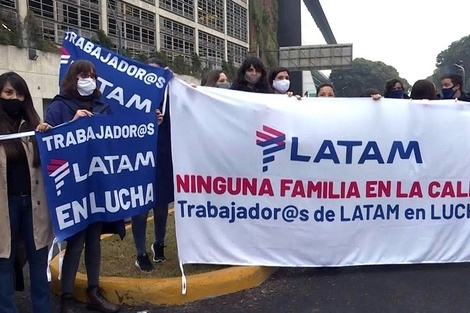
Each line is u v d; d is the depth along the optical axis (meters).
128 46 31.05
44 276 3.20
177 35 37.16
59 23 24.62
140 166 3.63
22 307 3.73
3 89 3.01
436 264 4.41
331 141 4.15
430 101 4.26
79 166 3.32
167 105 4.17
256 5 53.00
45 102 22.34
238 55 49.00
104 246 4.98
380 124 4.20
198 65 38.94
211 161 4.08
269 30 56.94
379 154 4.21
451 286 3.91
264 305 3.63
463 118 4.29
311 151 4.14
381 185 4.23
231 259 4.15
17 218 3.07
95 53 3.94
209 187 4.10
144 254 4.18
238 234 4.16
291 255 4.21
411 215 4.30
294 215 4.18
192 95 4.04
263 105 4.09
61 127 3.21
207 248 4.13
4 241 2.96
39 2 23.09
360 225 4.25
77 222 3.31
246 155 4.10
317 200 4.19
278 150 4.12
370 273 4.23
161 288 3.68
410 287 3.90
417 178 4.27
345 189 4.20
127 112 3.79
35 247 3.12
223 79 5.11
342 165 4.18
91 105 3.47
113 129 3.50
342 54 43.50
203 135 4.06
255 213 4.16
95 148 3.43
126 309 3.63
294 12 59.56
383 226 4.28
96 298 3.57
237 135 4.09
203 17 41.22
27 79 21.00
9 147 2.98
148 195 3.67
